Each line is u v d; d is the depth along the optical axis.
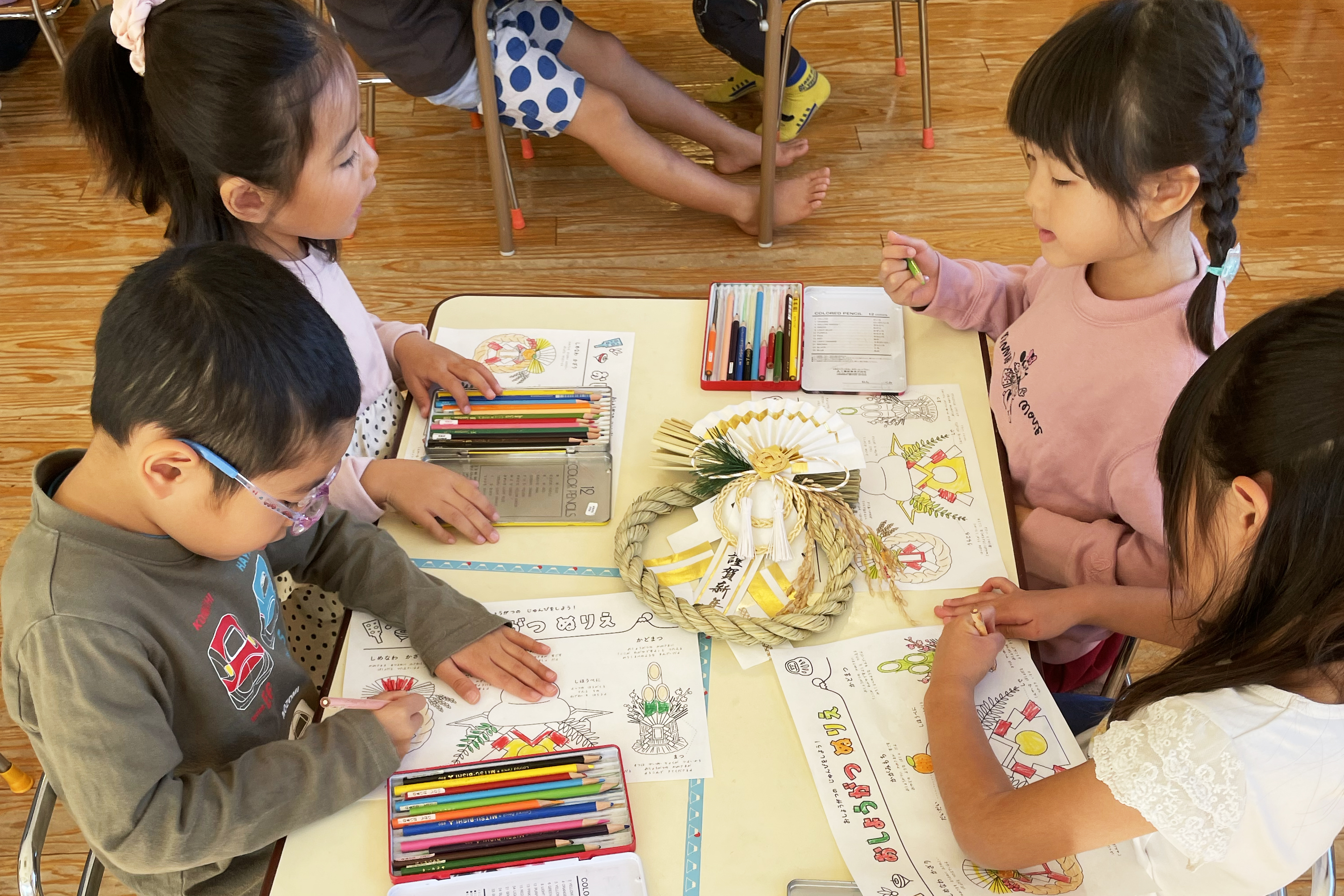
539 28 2.44
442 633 1.03
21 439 2.21
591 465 1.21
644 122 2.65
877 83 3.00
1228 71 0.99
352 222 1.25
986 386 1.31
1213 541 0.76
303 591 1.32
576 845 0.88
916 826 0.89
